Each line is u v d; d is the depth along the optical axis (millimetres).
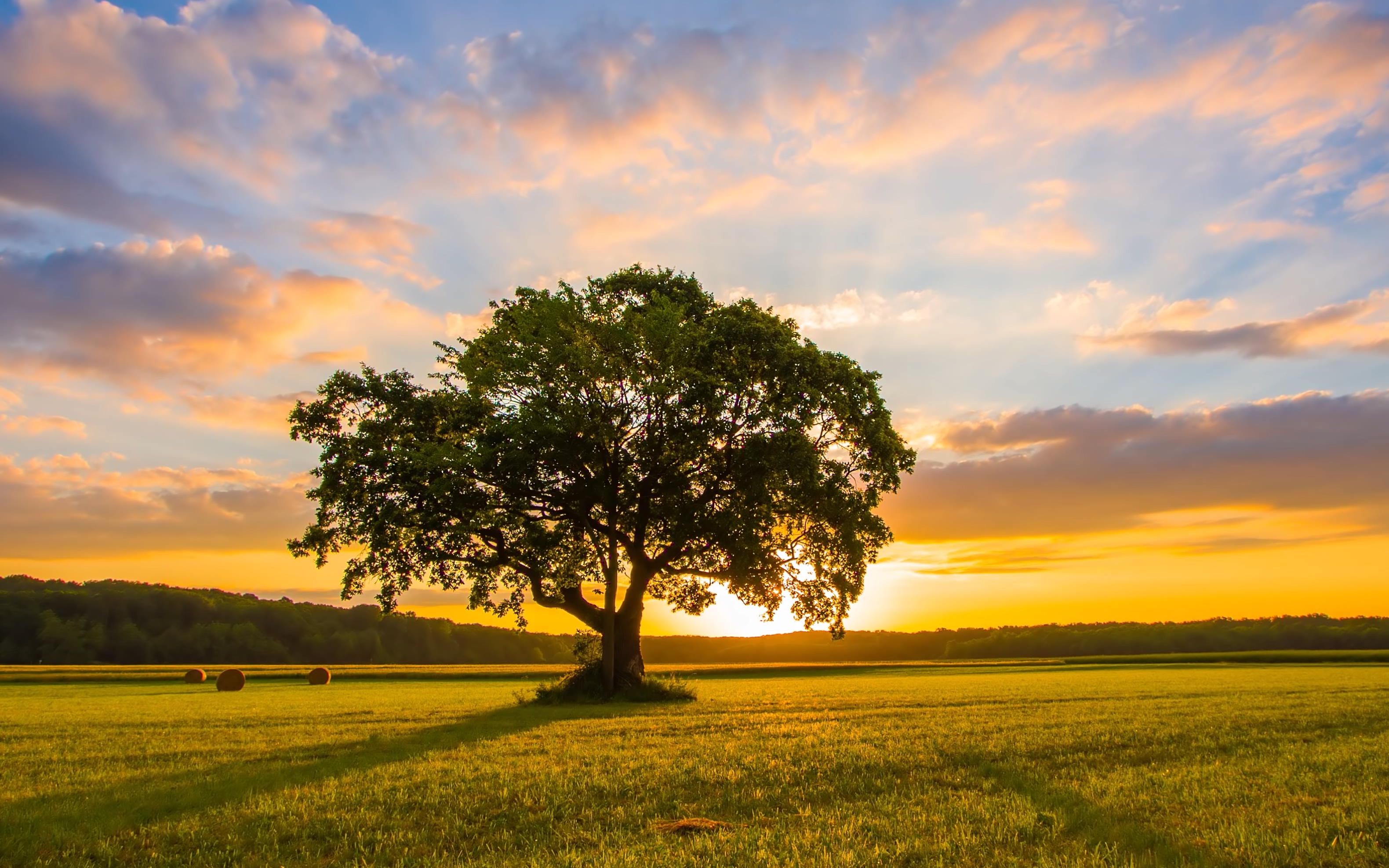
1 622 132125
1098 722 19453
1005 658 144875
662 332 28844
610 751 14977
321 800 10734
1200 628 154500
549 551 30734
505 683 59562
